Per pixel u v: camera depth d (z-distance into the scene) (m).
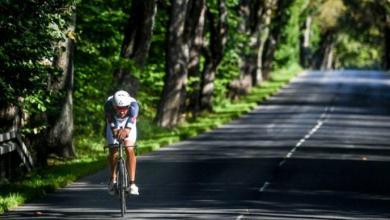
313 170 40.34
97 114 57.47
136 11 58.84
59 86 43.75
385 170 40.94
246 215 26.45
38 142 41.12
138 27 58.94
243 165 42.50
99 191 32.78
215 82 93.56
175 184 34.91
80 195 31.59
